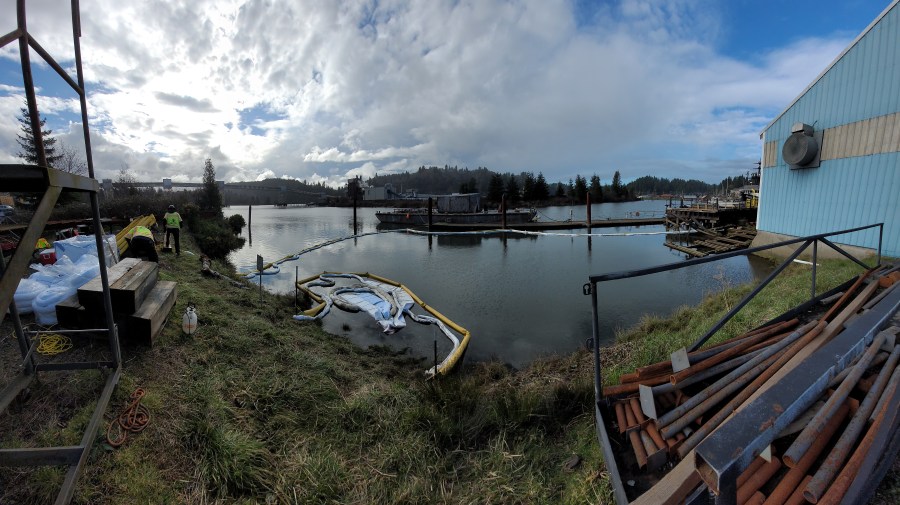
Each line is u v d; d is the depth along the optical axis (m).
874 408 2.03
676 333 6.81
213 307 7.08
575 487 2.93
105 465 3.09
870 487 1.70
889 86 10.66
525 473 3.32
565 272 17.78
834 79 12.41
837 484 1.53
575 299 13.30
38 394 3.59
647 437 2.50
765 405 1.22
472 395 4.86
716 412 2.59
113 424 3.48
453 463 3.72
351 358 7.38
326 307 11.23
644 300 12.79
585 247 24.89
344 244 27.41
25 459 2.66
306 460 3.60
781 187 15.05
